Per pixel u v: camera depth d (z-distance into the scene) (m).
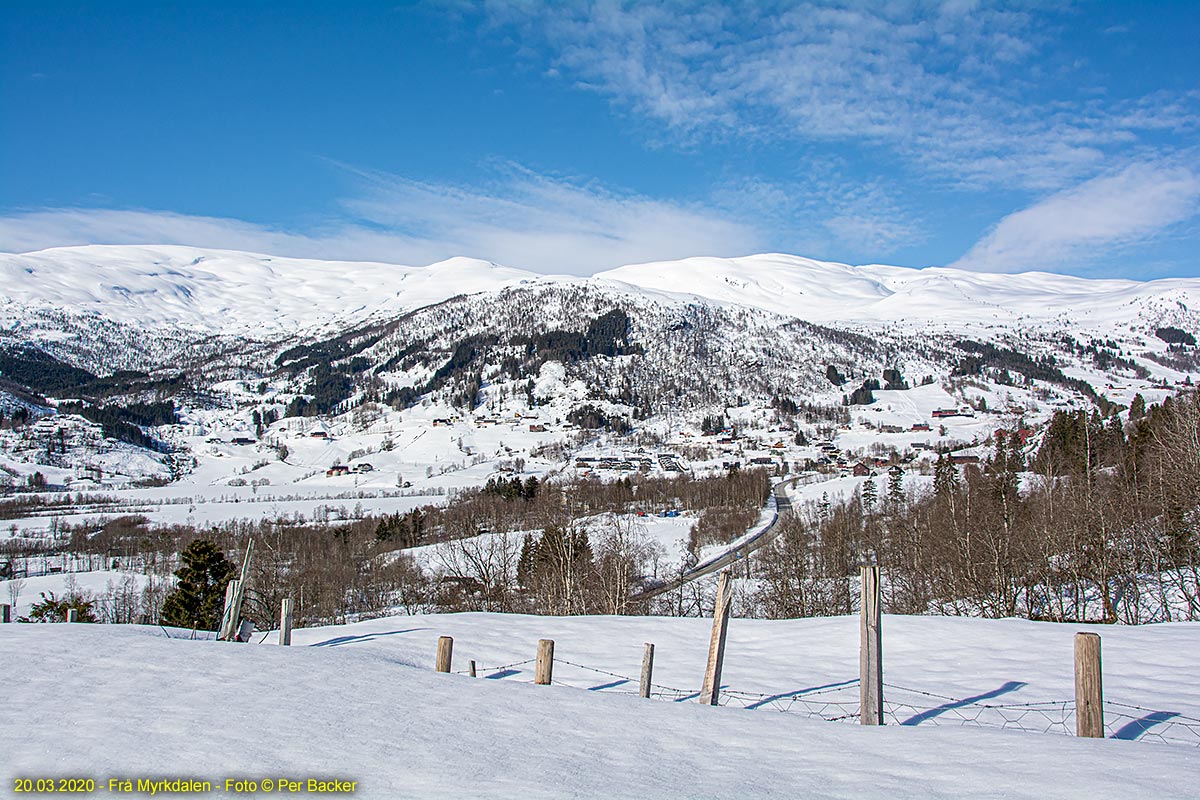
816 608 53.25
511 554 62.91
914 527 61.81
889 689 17.23
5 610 29.75
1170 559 41.44
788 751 10.59
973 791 8.56
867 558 67.50
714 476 163.62
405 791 8.19
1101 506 43.03
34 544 105.25
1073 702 15.54
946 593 49.53
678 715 12.77
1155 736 12.88
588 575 52.69
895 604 52.34
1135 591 39.31
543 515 86.19
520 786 8.50
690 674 19.66
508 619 28.09
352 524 111.31
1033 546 45.50
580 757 9.91
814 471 184.12
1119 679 16.94
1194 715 14.02
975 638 22.12
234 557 77.88
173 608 43.59
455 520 98.88
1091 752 10.22
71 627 21.80
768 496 137.25
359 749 9.69
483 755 9.73
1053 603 44.56
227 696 12.39
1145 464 58.53
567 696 14.03
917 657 20.61
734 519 102.00
